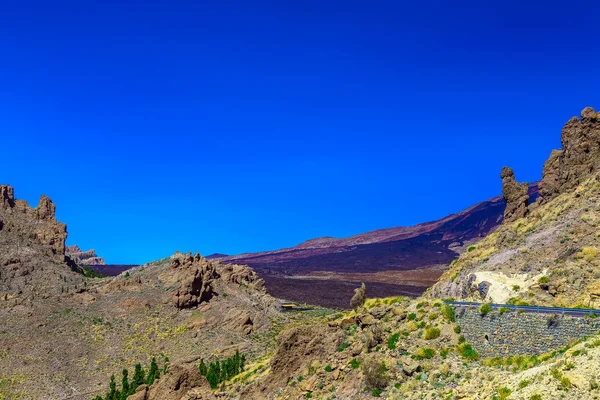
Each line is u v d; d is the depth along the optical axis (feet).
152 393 185.98
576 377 76.59
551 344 98.07
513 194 203.72
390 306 132.05
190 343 379.55
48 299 415.64
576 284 130.21
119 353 362.74
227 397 156.66
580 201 165.58
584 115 196.13
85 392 313.73
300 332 143.54
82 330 382.22
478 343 107.86
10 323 372.38
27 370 325.01
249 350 330.13
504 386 86.33
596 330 93.81
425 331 114.93
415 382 104.94
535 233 164.66
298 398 125.59
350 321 137.18
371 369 111.55
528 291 134.82
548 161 206.08
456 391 95.35
